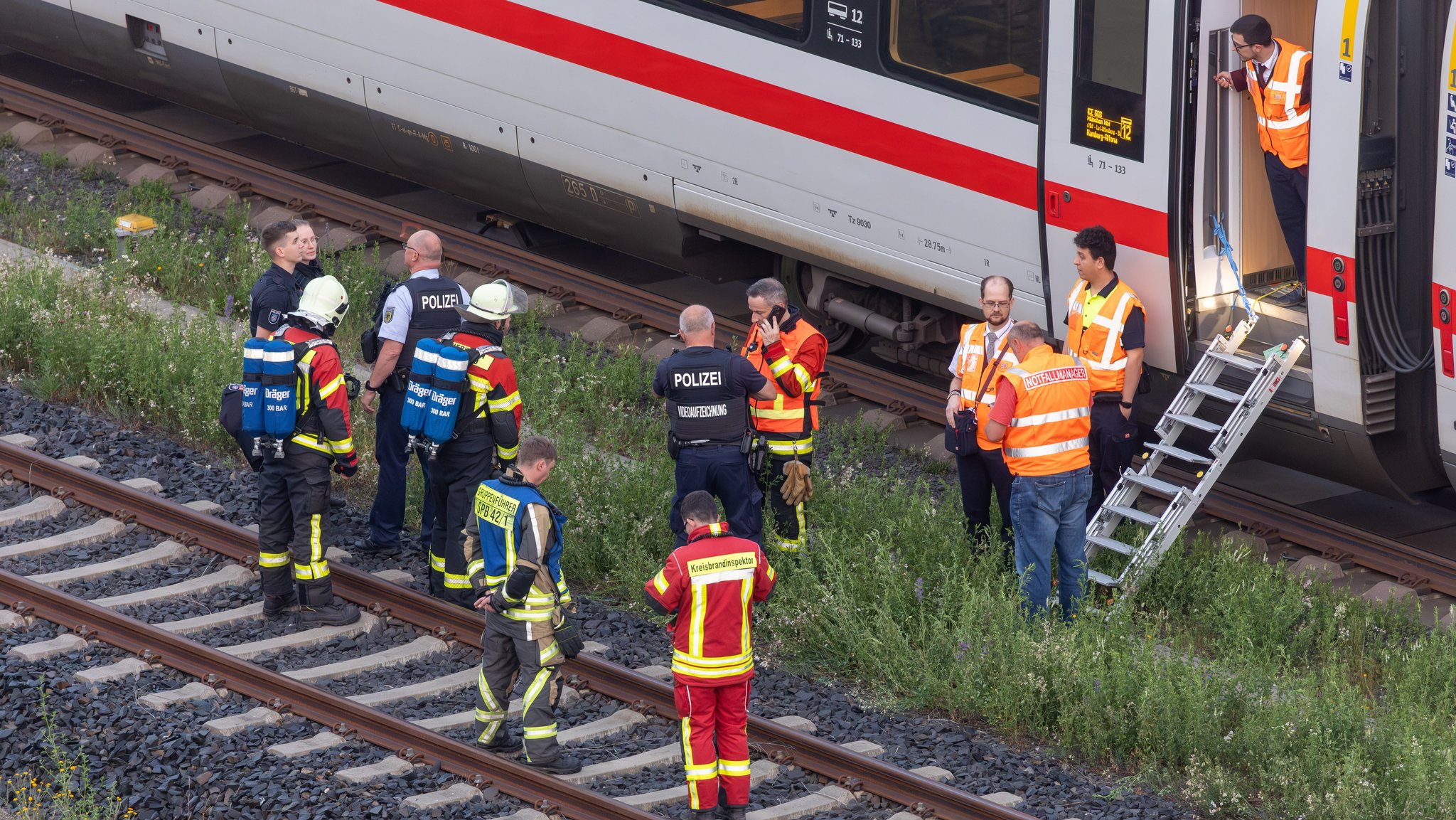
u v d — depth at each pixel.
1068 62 36.25
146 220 48.38
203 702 28.95
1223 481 40.94
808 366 34.12
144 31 57.47
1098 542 34.66
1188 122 35.00
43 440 37.72
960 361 34.78
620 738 29.16
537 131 47.34
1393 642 32.62
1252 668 30.72
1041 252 37.78
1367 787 27.09
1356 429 34.84
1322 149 33.53
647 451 40.69
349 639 31.92
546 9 45.62
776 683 31.47
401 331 33.41
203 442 39.38
